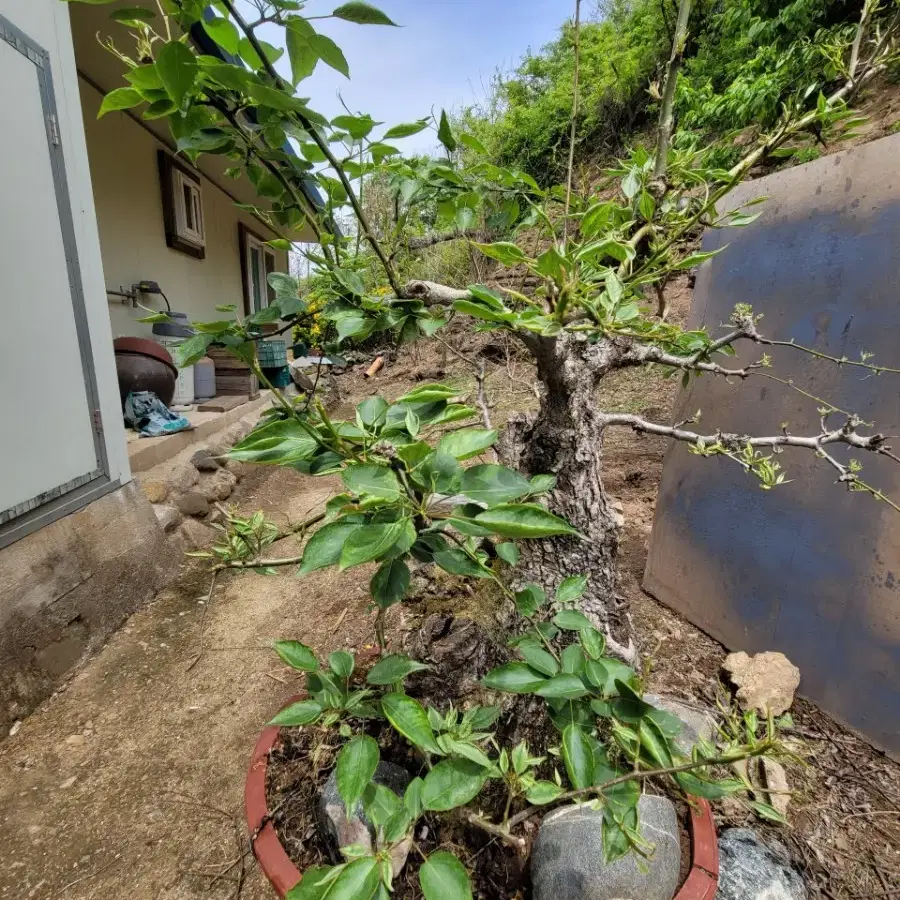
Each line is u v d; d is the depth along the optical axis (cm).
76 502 216
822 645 148
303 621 221
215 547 101
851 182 139
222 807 144
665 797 106
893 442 130
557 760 108
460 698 118
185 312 480
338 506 74
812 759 135
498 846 102
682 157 111
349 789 70
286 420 72
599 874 88
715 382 180
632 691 76
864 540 137
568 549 113
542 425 113
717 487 178
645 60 562
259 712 177
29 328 190
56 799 149
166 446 322
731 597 173
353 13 64
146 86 69
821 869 109
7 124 180
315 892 67
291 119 75
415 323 81
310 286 105
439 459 66
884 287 132
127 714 179
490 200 119
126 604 229
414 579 171
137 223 407
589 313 68
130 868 129
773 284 161
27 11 192
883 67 96
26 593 185
